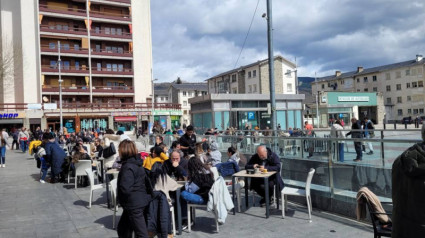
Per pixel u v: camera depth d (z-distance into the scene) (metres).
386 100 70.69
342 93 50.03
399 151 5.38
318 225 5.62
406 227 2.54
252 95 26.83
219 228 5.72
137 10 54.50
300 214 6.38
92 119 47.53
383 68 73.25
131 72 52.69
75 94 48.44
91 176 7.56
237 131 18.59
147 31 55.81
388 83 70.19
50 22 48.38
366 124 15.55
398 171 2.66
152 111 49.69
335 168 6.52
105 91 50.56
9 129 42.09
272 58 13.28
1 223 6.43
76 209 7.43
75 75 48.56
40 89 46.34
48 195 9.10
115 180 6.09
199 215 6.66
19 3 47.47
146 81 55.22
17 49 45.16
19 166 16.17
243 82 55.75
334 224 5.65
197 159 5.86
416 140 5.10
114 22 51.94
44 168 11.34
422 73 64.38
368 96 52.06
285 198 6.69
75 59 49.47
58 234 5.68
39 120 43.78
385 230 3.69
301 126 28.73
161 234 4.85
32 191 9.76
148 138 21.50
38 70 47.03
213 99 25.67
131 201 4.27
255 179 7.04
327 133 15.84
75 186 9.96
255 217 6.29
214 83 65.19
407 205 2.55
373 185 5.78
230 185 7.63
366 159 5.89
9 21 47.25
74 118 46.25
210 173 5.78
